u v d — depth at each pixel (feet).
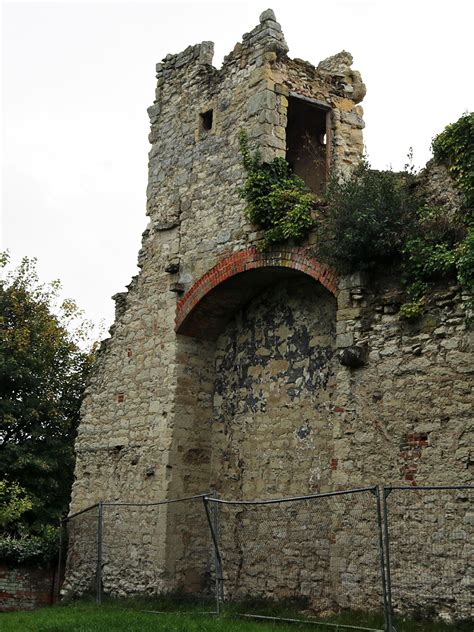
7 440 82.99
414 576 35.19
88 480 56.08
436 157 40.34
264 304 51.16
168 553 49.01
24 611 48.21
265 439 49.08
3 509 65.82
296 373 48.29
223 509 50.29
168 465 50.44
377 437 38.27
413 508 35.99
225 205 51.03
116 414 55.31
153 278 55.16
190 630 35.09
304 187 47.96
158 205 56.34
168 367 52.31
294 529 45.65
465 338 36.04
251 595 46.34
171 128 57.06
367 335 39.81
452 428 35.73
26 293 87.61
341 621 35.55
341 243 40.65
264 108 49.75
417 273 38.11
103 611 44.70
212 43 56.44
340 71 55.62
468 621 32.81
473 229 36.42
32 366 84.07
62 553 57.21
